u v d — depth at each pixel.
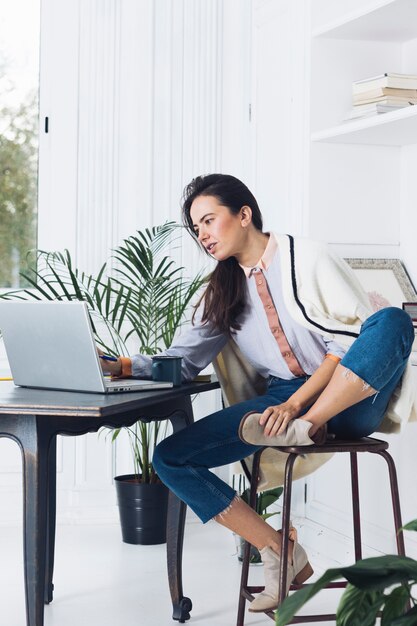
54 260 4.23
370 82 3.42
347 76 3.68
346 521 3.43
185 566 3.52
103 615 2.92
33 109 4.27
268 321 2.68
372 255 3.73
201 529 4.14
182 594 2.88
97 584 3.27
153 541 3.86
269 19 4.01
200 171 4.34
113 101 4.25
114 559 3.62
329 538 3.51
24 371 2.60
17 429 2.21
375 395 2.42
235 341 2.84
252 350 2.78
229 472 4.42
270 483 2.90
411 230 3.70
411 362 3.01
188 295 4.18
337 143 3.67
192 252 4.32
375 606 1.37
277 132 3.94
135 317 4.01
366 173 3.72
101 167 4.24
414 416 2.53
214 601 3.08
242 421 2.30
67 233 4.25
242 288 2.74
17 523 4.13
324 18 3.63
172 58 4.30
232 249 2.66
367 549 3.29
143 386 2.58
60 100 4.24
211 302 2.75
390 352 2.30
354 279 2.68
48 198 4.27
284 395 2.69
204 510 2.50
